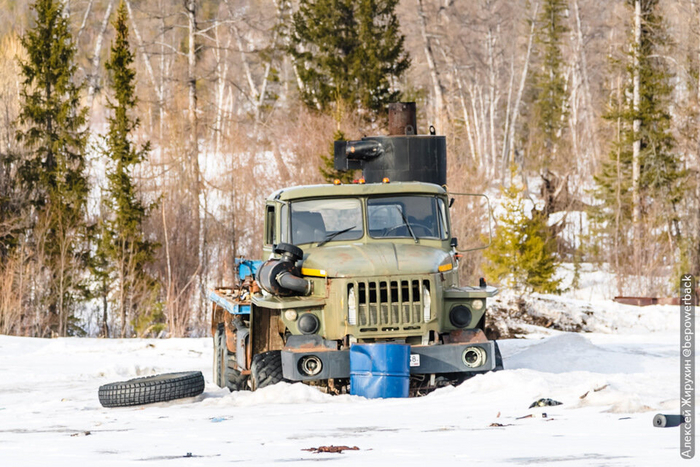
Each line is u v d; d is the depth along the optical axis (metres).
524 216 110.19
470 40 190.12
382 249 28.31
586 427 17.67
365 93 127.75
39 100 112.94
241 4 196.62
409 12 178.50
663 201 126.94
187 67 150.38
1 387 37.69
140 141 135.75
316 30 133.62
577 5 190.62
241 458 15.56
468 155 160.50
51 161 114.00
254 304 28.30
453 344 26.91
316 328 27.22
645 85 130.50
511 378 25.22
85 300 106.50
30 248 106.38
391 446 16.33
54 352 54.56
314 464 14.54
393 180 42.22
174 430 20.44
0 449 18.22
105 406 27.69
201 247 125.25
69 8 161.88
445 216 30.34
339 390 27.58
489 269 109.44
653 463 13.34
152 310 101.75
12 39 127.56
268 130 148.25
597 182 134.25
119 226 105.50
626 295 114.62
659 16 133.25
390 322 26.77
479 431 18.02
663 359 39.28
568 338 42.00
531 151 176.00
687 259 117.62
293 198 29.59
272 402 25.58
